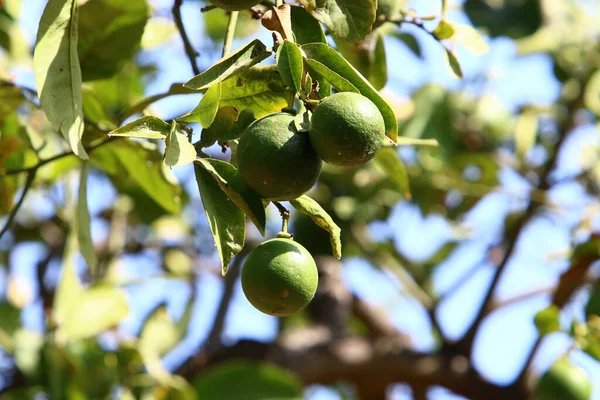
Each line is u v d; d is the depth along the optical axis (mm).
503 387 5844
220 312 5707
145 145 3494
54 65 2621
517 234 5867
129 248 6238
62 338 4652
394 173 3518
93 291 4770
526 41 6461
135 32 3330
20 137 3744
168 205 3682
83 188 3268
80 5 3246
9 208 3777
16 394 4738
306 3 2570
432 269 6793
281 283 2480
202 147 2500
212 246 6441
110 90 4684
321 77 2408
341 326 6125
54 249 5965
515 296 6082
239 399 5082
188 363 5590
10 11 4812
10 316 5383
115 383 4777
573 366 4586
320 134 2283
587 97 6348
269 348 5770
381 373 5926
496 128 6445
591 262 5020
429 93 5914
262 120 2348
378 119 2307
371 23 2596
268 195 2344
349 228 5961
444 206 6270
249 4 2461
